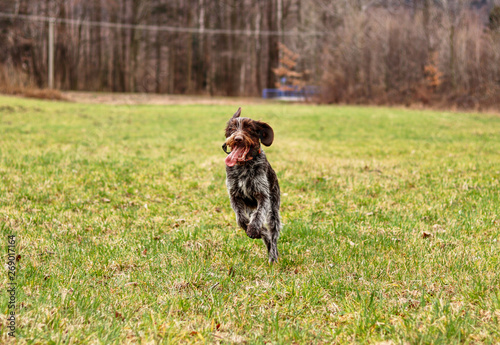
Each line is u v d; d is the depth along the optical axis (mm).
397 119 27891
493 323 4031
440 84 41812
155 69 67375
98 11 65062
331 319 4281
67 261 5496
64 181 9617
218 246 6316
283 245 6363
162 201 8750
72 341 3670
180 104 41844
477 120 27516
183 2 68250
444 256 5703
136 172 10953
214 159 13039
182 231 6797
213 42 67938
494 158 13391
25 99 35562
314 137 19297
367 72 45062
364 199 8758
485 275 5027
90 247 6031
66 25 59406
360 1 48750
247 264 5637
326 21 56719
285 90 57125
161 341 3746
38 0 58188
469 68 40250
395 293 4773
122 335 3852
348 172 11406
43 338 3691
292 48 58406
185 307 4410
